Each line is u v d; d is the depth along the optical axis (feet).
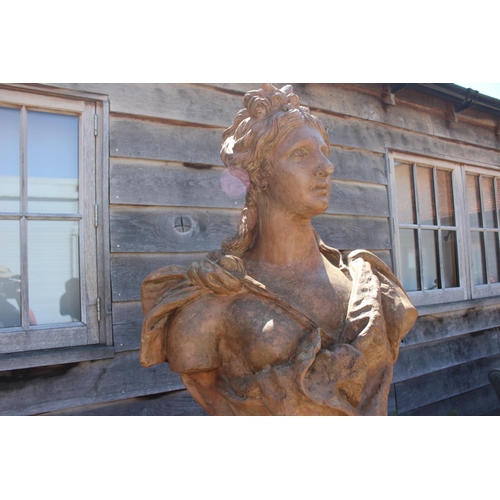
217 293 3.47
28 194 5.67
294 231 3.61
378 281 3.61
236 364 3.41
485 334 10.27
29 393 5.41
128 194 6.03
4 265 5.52
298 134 3.52
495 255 11.06
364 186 8.39
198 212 6.53
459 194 10.12
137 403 6.09
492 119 10.91
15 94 5.49
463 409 9.83
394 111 8.99
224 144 3.92
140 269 6.07
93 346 5.71
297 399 3.05
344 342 3.26
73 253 5.89
